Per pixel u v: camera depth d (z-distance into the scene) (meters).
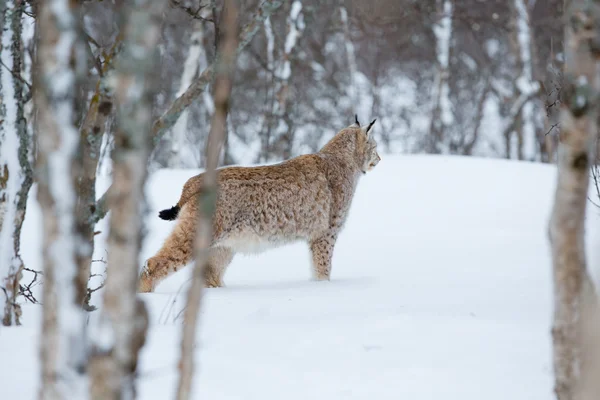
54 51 4.89
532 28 39.66
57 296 4.87
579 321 5.41
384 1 36.97
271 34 35.47
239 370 6.96
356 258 16.25
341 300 10.88
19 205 8.39
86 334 5.23
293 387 6.55
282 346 7.77
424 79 47.69
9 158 8.25
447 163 24.72
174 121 8.98
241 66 42.91
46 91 4.87
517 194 21.98
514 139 46.62
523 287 12.00
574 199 5.34
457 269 14.41
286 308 10.23
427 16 38.53
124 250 4.55
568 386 5.44
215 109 4.70
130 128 4.51
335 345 7.76
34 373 6.74
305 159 14.38
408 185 22.89
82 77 5.36
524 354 7.34
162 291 12.73
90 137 7.99
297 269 15.56
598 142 11.04
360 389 6.50
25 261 14.59
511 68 47.09
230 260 13.52
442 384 6.58
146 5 4.50
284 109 33.22
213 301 10.85
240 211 13.28
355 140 15.26
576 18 5.33
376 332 8.21
